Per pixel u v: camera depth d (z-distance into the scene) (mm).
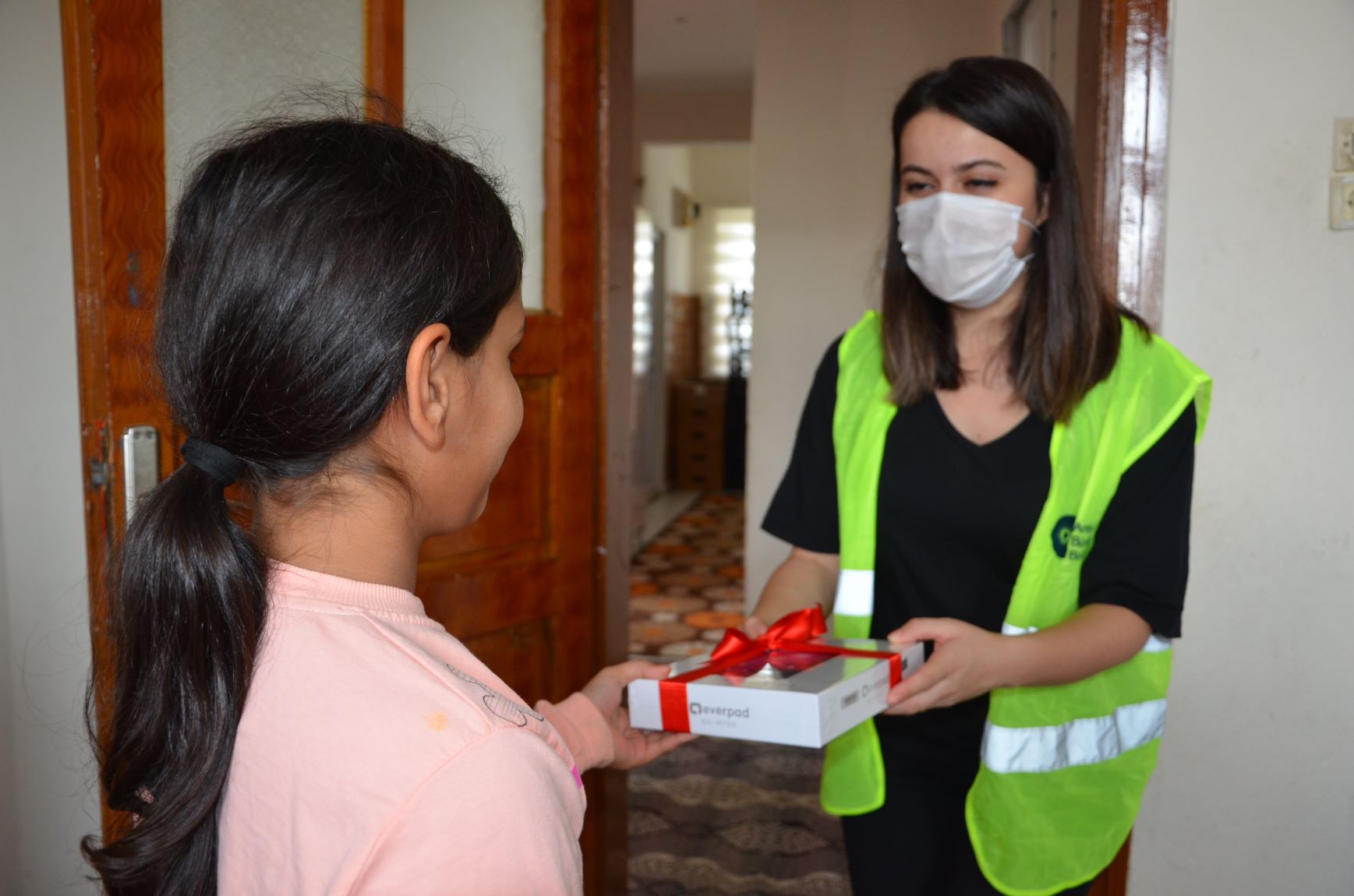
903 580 1318
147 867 534
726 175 9398
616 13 1870
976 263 1228
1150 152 1654
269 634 547
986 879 1229
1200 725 1724
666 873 2414
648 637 4375
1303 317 1661
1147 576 1201
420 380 543
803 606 1356
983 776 1224
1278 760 1720
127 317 1365
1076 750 1232
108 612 712
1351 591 1690
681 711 980
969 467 1261
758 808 2793
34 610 1560
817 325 3814
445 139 764
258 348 528
